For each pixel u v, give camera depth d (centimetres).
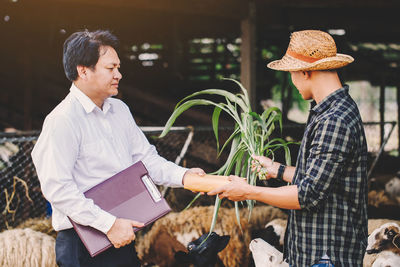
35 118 706
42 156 188
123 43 873
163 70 891
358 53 875
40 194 454
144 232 371
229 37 918
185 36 910
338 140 168
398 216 473
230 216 355
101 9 814
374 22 707
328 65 177
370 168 613
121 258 204
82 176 199
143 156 224
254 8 545
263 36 838
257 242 274
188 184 212
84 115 198
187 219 347
